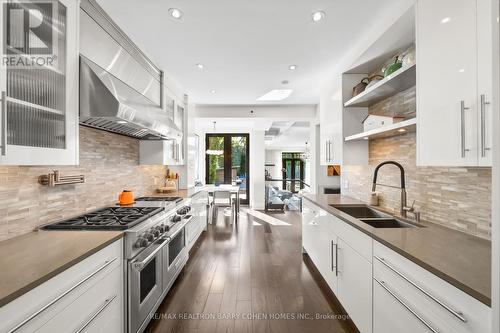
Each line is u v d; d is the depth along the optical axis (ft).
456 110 3.88
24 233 4.84
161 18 6.55
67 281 3.47
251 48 8.23
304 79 11.14
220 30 7.12
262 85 12.01
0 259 3.54
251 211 22.09
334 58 8.95
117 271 4.83
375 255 4.74
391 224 6.50
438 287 3.19
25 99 3.86
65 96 4.57
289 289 8.02
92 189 7.13
